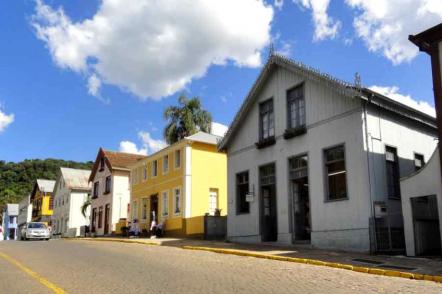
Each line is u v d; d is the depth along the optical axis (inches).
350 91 707.4
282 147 859.4
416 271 467.2
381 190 701.3
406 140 775.7
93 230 1879.9
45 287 406.3
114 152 1862.7
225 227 1125.1
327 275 466.3
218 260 611.8
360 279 440.5
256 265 553.6
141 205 1453.0
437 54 601.6
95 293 375.6
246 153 954.7
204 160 1247.5
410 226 613.9
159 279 445.1
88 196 2236.7
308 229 812.6
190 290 385.4
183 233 1176.8
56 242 1149.1
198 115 1724.9
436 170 588.7
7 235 3378.4
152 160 1413.6
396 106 754.2
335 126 754.8
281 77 886.4
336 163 753.0
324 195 754.8
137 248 834.2
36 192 2942.9
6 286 416.5
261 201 898.7
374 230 669.9
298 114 841.5
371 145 711.1
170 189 1277.1
